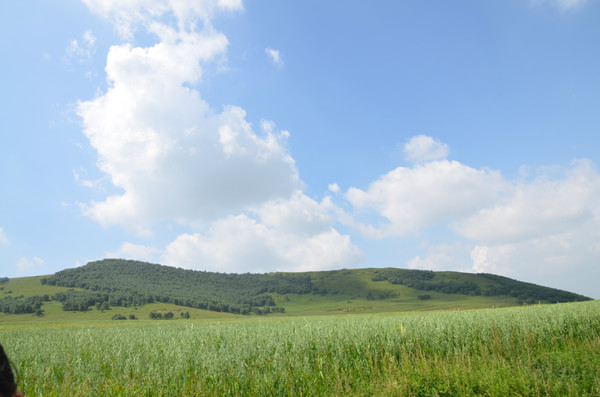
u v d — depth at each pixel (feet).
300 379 33.55
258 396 30.50
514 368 32.73
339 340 43.16
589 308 65.82
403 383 31.07
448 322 52.26
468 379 30.96
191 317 626.23
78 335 68.85
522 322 50.34
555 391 27.58
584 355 35.47
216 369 33.45
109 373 34.30
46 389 30.19
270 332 51.21
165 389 30.25
